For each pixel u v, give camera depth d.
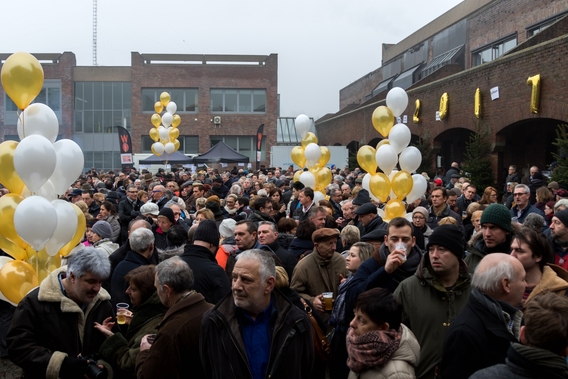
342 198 12.34
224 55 46.19
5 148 6.02
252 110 45.88
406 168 9.73
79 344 4.23
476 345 3.39
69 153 6.38
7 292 5.55
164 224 7.95
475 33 32.16
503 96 17.95
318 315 4.66
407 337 3.68
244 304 3.59
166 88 45.09
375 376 3.56
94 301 4.35
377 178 9.38
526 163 21.56
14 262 5.69
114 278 5.74
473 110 19.94
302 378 3.71
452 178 15.76
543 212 8.58
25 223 5.50
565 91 14.72
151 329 4.20
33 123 6.15
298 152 14.01
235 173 23.81
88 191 12.73
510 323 3.64
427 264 4.10
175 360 3.71
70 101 45.06
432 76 29.98
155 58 45.88
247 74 45.62
